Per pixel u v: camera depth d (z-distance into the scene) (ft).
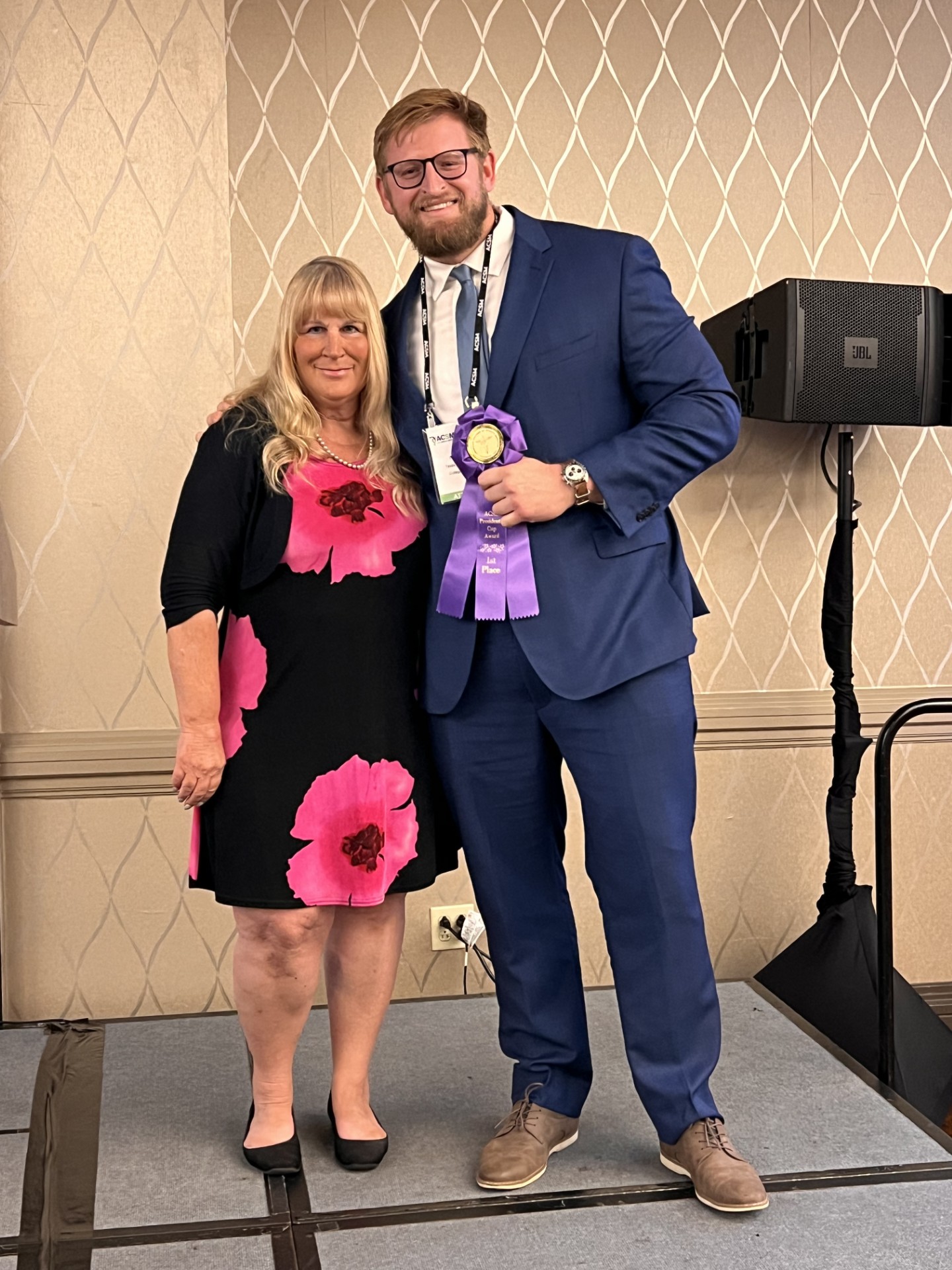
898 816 10.64
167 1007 9.53
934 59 10.41
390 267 9.73
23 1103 7.70
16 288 9.09
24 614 9.20
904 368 9.37
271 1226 6.23
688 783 6.57
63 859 9.36
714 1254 5.98
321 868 6.45
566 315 6.42
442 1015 9.15
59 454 9.18
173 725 9.41
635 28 9.98
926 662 10.64
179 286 9.25
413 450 6.62
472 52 9.77
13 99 9.05
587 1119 7.45
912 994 9.20
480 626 6.57
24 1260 5.93
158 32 9.19
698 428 6.30
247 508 6.48
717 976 10.41
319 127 9.61
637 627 6.38
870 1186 6.63
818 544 10.41
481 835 6.86
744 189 10.18
